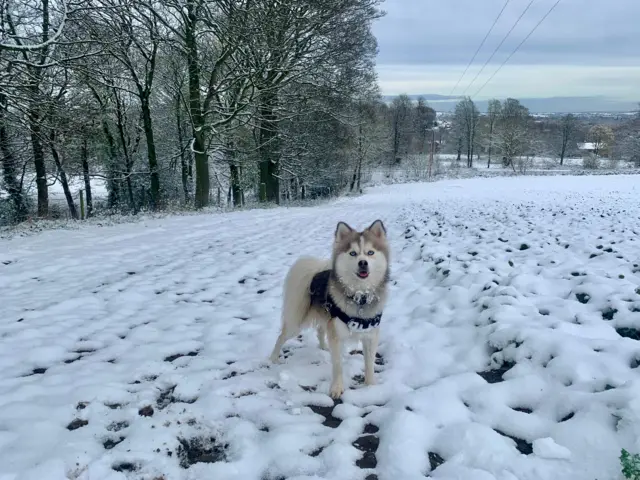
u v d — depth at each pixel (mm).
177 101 10617
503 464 1292
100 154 12469
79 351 2191
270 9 7660
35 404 1647
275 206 10391
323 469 1354
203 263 3932
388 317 2570
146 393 1745
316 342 2299
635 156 32094
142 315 2646
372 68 11984
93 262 3932
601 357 1696
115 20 7758
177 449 1438
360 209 10172
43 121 6449
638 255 3252
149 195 12797
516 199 12555
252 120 10531
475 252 3850
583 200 11492
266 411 1640
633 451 1251
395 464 1334
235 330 2422
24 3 6281
